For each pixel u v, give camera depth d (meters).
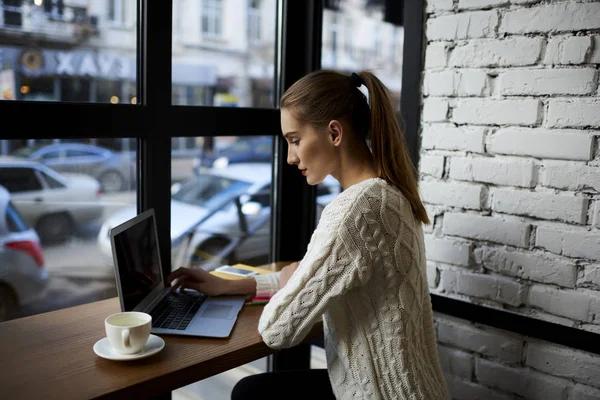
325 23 2.17
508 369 1.73
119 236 1.33
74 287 1.68
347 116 1.28
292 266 1.66
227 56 1.95
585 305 1.57
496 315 1.73
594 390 1.57
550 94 1.57
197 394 1.97
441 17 1.76
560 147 1.56
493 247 1.73
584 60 1.50
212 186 1.99
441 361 1.89
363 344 1.22
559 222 1.60
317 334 1.45
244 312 1.50
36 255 1.58
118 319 1.24
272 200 2.21
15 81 1.45
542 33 1.57
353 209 1.19
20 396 1.04
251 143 2.09
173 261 1.92
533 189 1.63
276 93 2.15
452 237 1.81
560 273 1.60
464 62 1.72
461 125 1.76
